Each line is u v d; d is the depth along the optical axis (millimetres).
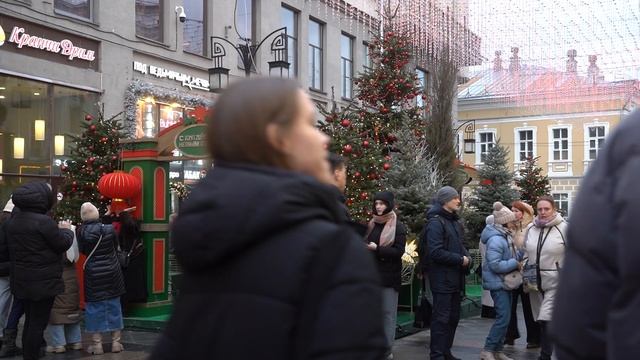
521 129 40219
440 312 6656
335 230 1522
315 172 1680
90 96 14180
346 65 22328
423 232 7070
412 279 9680
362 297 1472
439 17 16344
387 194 6598
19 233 6359
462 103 41031
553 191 39469
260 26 18422
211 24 17047
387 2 15102
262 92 1642
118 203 9719
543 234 6539
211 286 1553
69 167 10859
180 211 1643
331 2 19984
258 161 1620
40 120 13289
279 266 1482
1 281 7422
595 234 1431
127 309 9531
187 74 16422
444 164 15297
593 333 1419
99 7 14250
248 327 1471
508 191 18906
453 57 16641
